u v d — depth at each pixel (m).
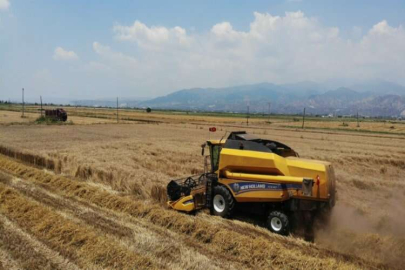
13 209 10.05
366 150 28.62
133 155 20.88
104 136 34.19
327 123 93.62
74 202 11.23
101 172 14.63
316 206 8.73
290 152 10.27
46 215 9.40
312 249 8.15
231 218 10.09
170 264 7.00
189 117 105.44
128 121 66.62
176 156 21.23
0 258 7.18
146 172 15.36
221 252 7.76
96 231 8.63
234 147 9.91
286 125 76.62
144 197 11.88
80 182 13.44
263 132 49.38
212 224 9.21
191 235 8.62
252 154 9.45
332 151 27.25
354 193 13.98
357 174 18.47
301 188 8.65
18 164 16.78
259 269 7.04
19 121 54.34
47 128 43.56
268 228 9.26
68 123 54.34
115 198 11.02
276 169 9.08
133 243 7.94
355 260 7.61
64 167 16.17
